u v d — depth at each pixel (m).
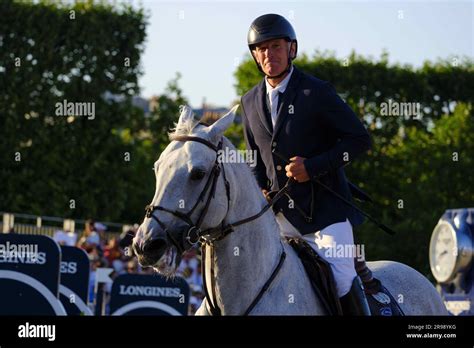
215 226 6.93
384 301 8.37
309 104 7.74
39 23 29.33
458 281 13.52
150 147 33.00
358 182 27.97
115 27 30.45
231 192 7.03
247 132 8.16
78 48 29.83
